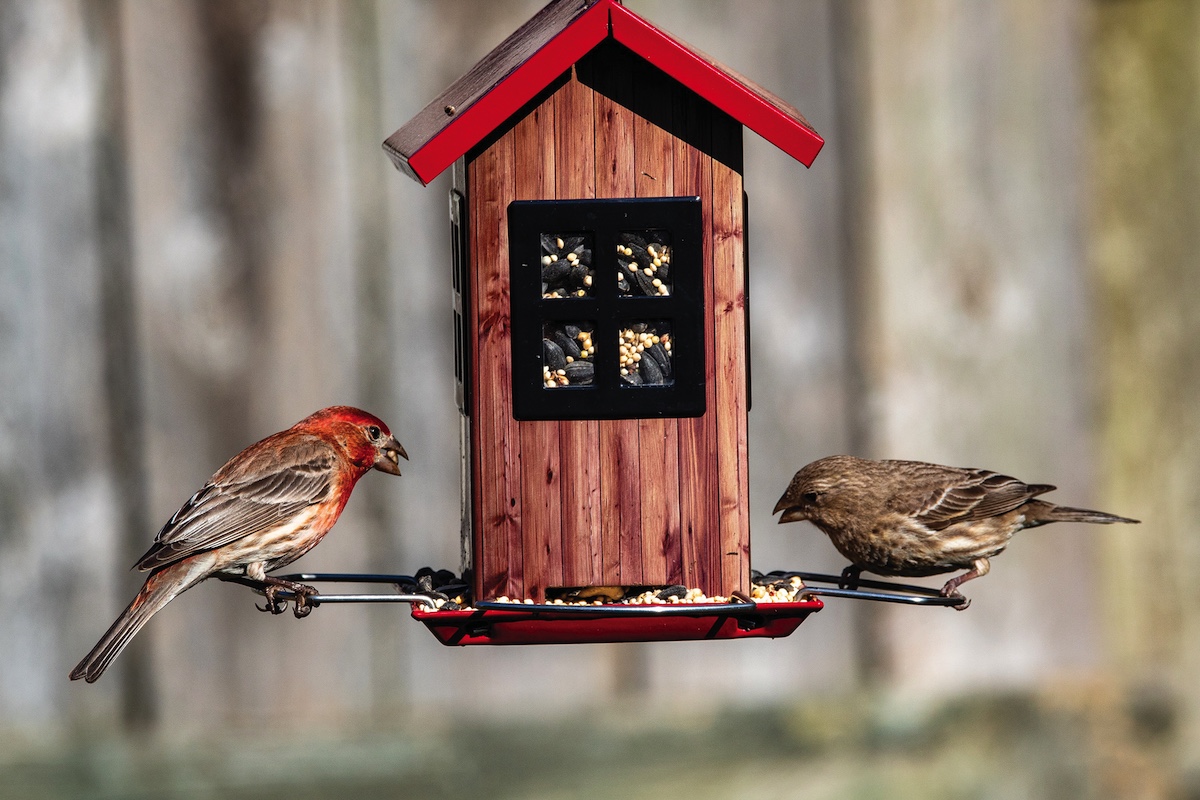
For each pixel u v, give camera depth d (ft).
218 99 41.63
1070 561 44.83
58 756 41.42
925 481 40.70
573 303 33.91
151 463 41.50
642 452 34.09
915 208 43.57
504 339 33.91
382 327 42.01
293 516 38.65
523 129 33.76
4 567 41.24
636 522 34.09
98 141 41.34
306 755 42.29
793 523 43.14
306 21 41.78
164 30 41.45
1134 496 44.83
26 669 41.34
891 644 44.06
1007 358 44.04
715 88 33.55
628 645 43.50
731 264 34.09
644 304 33.99
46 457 41.24
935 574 41.65
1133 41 44.47
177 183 41.52
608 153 33.86
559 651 43.34
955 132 43.83
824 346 43.29
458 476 42.16
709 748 43.37
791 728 43.57
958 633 44.27
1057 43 44.27
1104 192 44.68
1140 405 44.75
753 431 43.01
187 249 41.57
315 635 42.50
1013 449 44.06
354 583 41.09
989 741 43.98
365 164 41.93
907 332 43.55
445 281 42.16
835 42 43.34
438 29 42.09
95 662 36.96
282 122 41.73
